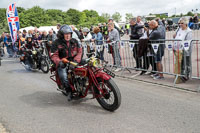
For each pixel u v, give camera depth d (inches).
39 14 3481.8
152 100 170.2
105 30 638.5
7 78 275.3
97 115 145.3
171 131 119.5
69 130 125.1
